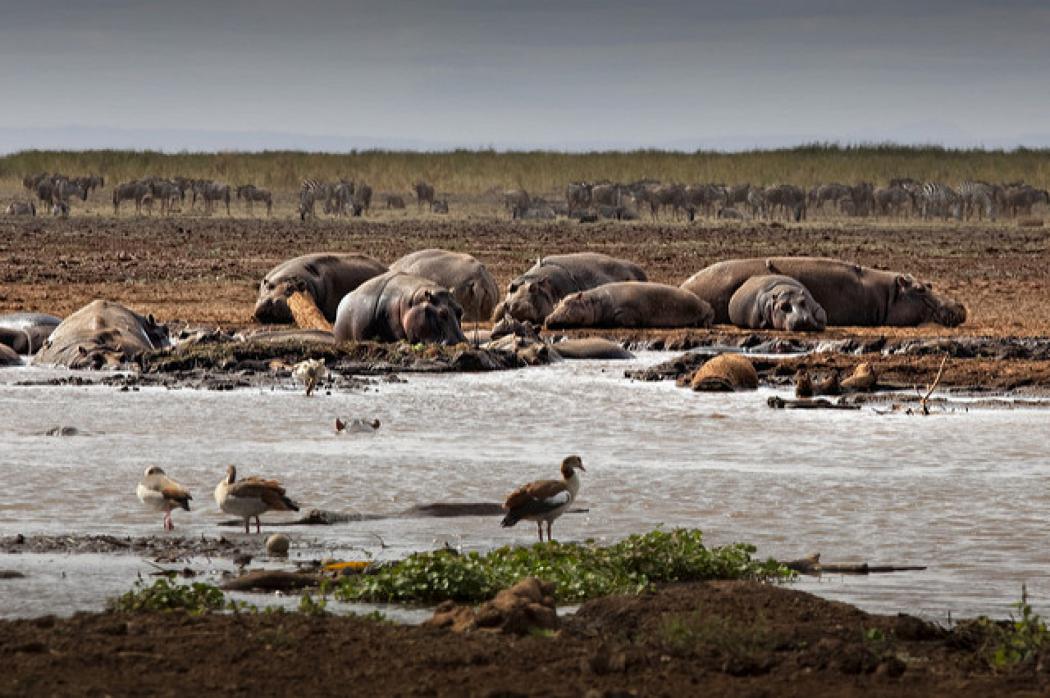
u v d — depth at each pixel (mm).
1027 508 50562
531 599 34656
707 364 85500
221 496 45125
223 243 191125
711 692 28672
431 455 61344
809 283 114250
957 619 35406
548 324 110625
